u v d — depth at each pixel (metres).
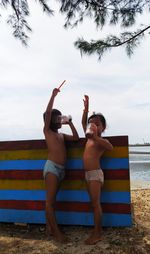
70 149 2.25
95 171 2.04
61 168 2.13
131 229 2.13
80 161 2.23
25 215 2.32
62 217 2.24
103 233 2.10
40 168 2.30
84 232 2.15
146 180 5.38
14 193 2.36
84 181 2.21
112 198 2.16
